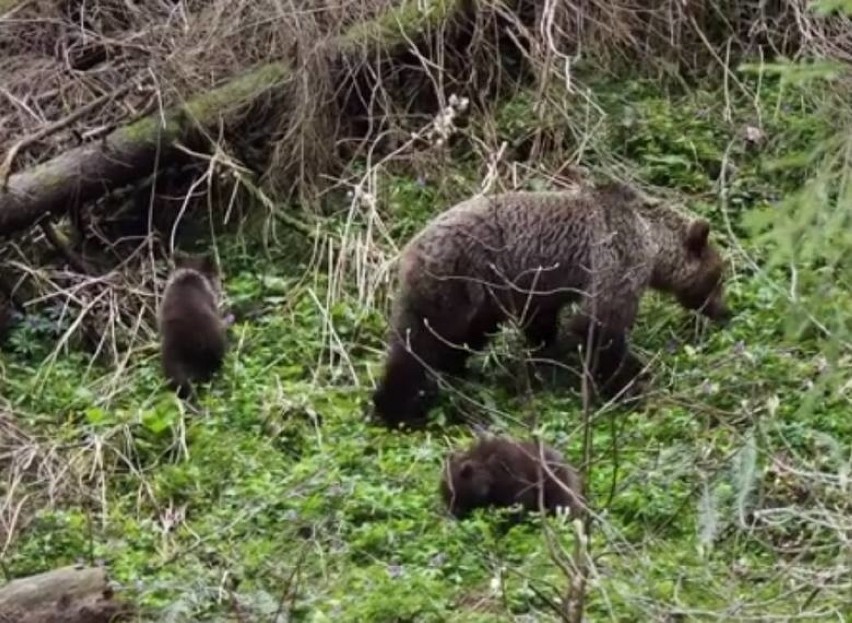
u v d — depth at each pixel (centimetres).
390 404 1352
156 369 1445
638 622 1001
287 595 1069
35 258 1617
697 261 1429
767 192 1631
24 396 1414
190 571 1128
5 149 1672
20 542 1183
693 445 1221
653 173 1666
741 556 1096
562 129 1673
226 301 1536
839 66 891
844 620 973
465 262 1358
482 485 1178
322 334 1472
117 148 1611
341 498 1206
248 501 1225
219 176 1666
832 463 1173
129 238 1633
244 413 1359
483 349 1416
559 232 1375
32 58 1802
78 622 1024
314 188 1652
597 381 1379
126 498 1260
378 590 1073
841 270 999
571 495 1093
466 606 1072
